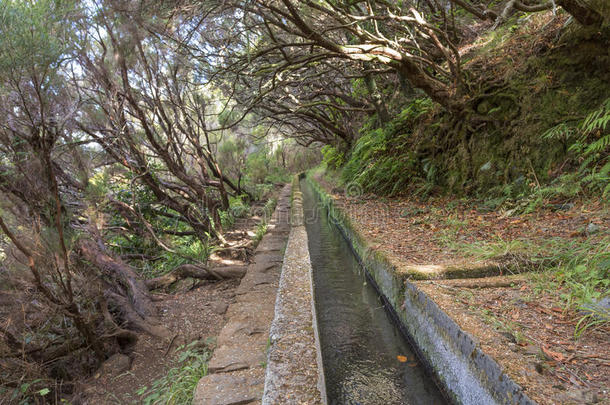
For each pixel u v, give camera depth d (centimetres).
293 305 262
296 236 530
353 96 1112
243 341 261
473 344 175
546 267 265
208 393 196
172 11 401
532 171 429
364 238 429
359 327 306
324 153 1755
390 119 841
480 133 533
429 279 277
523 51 508
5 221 238
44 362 271
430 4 664
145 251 533
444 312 209
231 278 447
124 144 457
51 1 248
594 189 353
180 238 659
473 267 279
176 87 562
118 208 473
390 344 278
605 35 394
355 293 381
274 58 720
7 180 243
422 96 774
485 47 596
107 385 250
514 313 204
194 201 615
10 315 250
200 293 411
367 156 848
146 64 466
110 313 336
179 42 475
